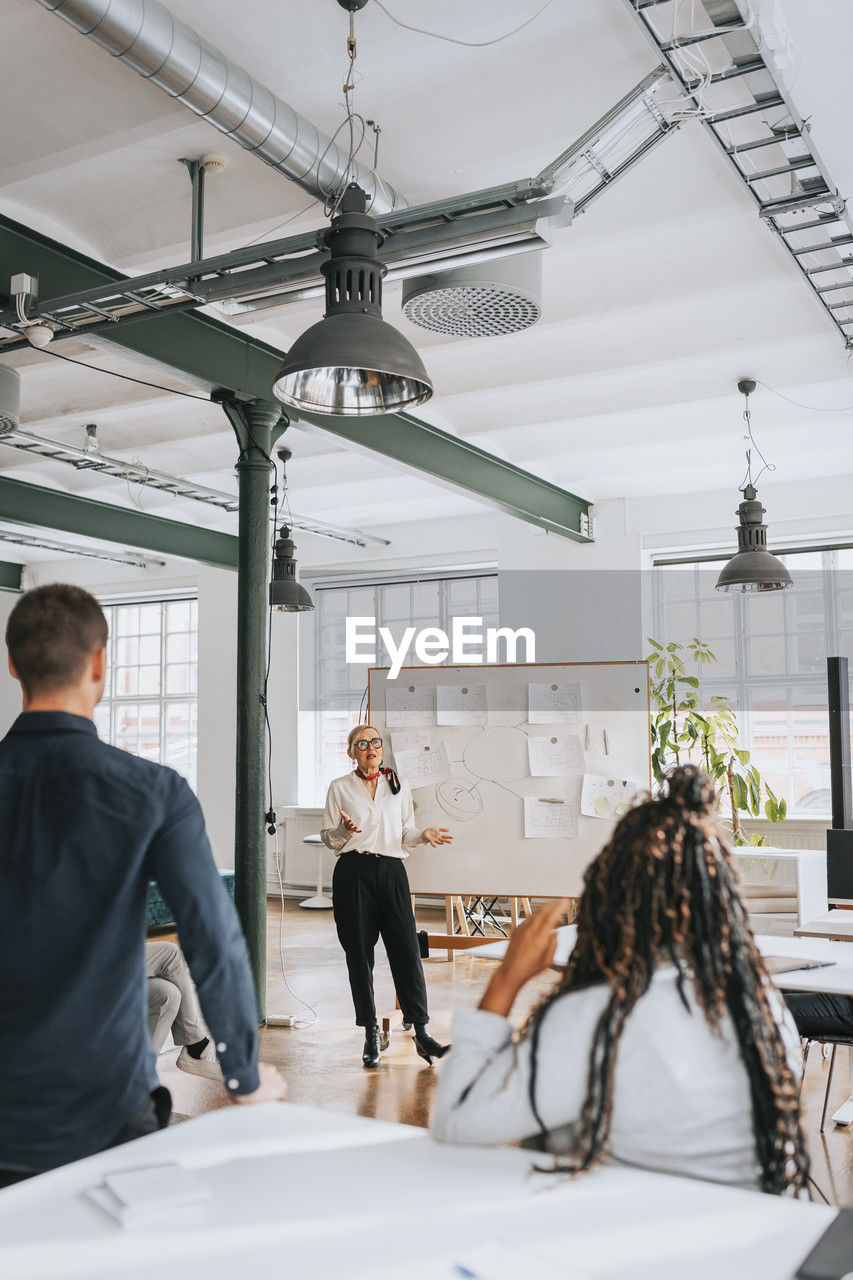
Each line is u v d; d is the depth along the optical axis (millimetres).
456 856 5410
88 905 1742
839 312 5066
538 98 3518
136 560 11109
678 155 3822
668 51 2846
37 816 1764
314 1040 5324
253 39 3234
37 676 1830
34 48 3225
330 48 3275
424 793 5480
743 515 6285
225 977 1763
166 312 4219
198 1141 1615
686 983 1505
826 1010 3654
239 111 3158
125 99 3480
